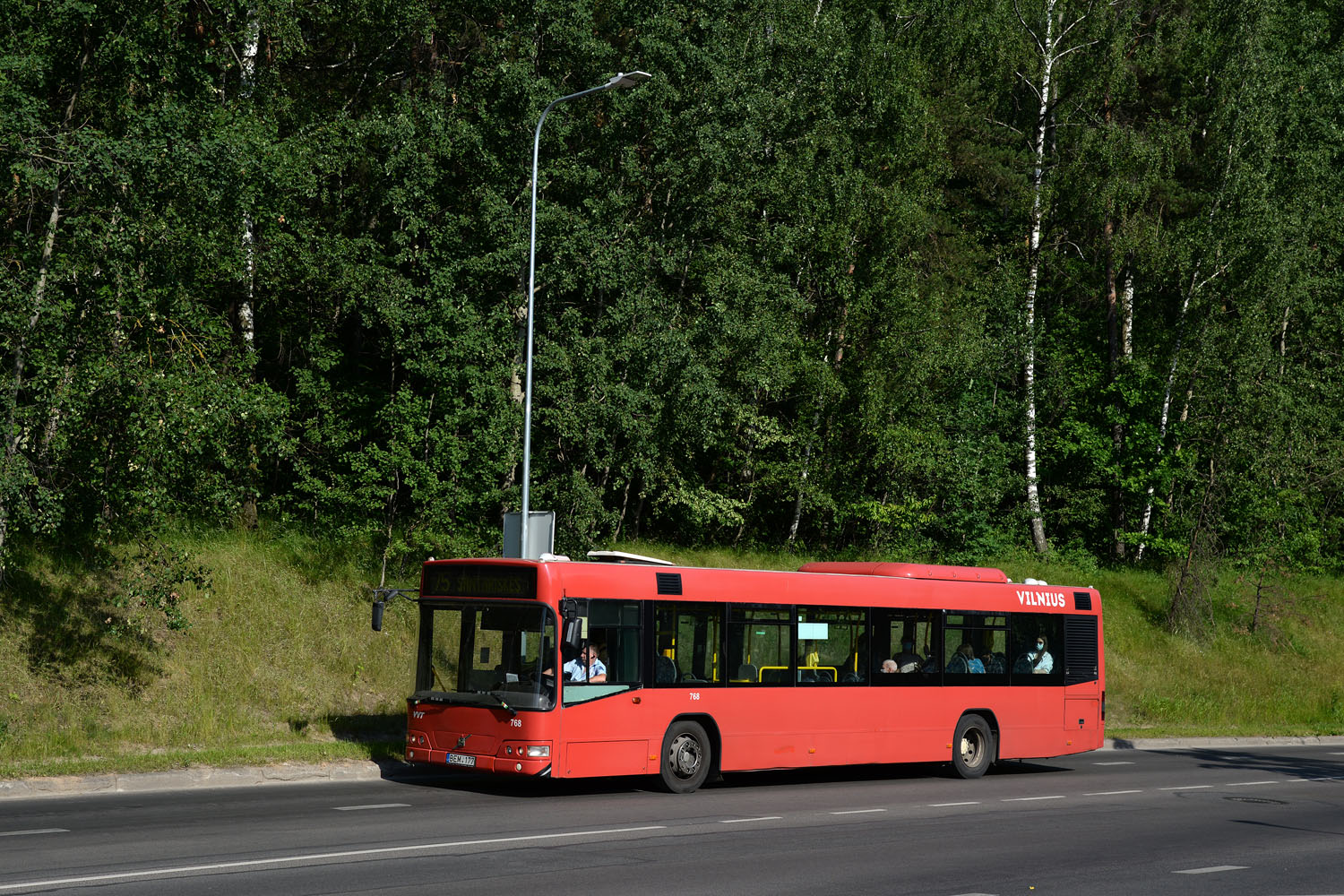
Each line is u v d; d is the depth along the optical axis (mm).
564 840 12039
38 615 19859
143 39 18094
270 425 22312
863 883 10172
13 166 16281
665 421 27797
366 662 22578
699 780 16688
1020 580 37656
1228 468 40688
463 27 28656
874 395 33812
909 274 35094
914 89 36469
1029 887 10258
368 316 25938
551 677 15227
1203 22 42594
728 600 17156
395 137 25797
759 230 32906
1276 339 47250
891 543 36125
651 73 27969
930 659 19500
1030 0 42281
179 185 17609
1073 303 47312
